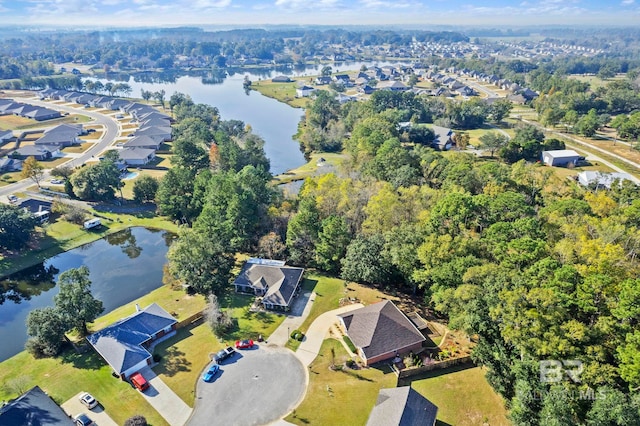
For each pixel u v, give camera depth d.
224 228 83.62
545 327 48.09
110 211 112.75
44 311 59.97
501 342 52.62
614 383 44.00
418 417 45.91
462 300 57.31
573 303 49.66
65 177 128.38
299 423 48.75
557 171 129.38
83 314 60.84
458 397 52.59
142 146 156.75
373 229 79.44
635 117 158.75
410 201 83.69
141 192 115.44
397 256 68.88
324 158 155.75
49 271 87.62
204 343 61.88
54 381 54.69
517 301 49.88
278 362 57.91
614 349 46.38
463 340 61.91
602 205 84.00
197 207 101.31
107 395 52.31
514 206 78.06
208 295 74.50
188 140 146.12
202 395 52.38
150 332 61.28
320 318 67.38
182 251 73.25
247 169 109.88
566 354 46.56
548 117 179.88
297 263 84.38
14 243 89.50
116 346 57.16
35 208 106.25
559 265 56.56
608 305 49.09
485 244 67.44
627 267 58.47
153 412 49.94
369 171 115.31
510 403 49.88
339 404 51.31
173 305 71.94
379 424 45.50
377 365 57.53
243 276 75.75
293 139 188.12
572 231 68.62
